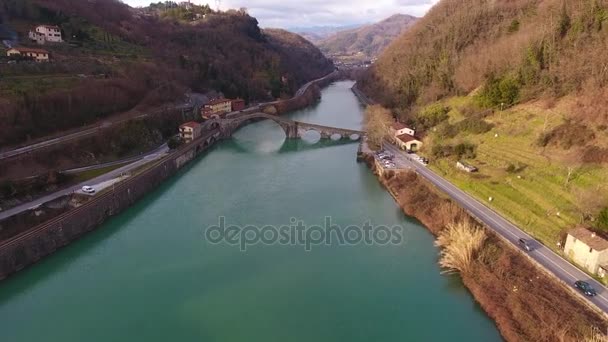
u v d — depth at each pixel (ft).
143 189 300.61
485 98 343.46
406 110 468.75
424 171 309.42
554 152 252.83
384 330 163.53
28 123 313.73
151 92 469.16
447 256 199.52
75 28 541.75
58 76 391.04
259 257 217.36
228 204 285.64
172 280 198.18
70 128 350.02
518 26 449.89
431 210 250.57
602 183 210.59
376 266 206.59
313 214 265.95
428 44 604.49
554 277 169.27
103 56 503.61
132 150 355.97
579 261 177.17
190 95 552.00
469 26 535.19
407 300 180.86
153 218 264.72
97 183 280.51
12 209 230.48
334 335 161.89
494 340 155.74
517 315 157.48
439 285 190.29
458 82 424.87
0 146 289.53
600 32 305.32
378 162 337.31
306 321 169.78
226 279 198.59
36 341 160.45
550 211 212.43
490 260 189.26
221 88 629.92
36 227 217.15
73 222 233.76
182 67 599.57
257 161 391.04
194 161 394.52
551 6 402.31
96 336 162.71
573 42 319.68
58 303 182.70
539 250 190.60
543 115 290.35
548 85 310.45
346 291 187.93
